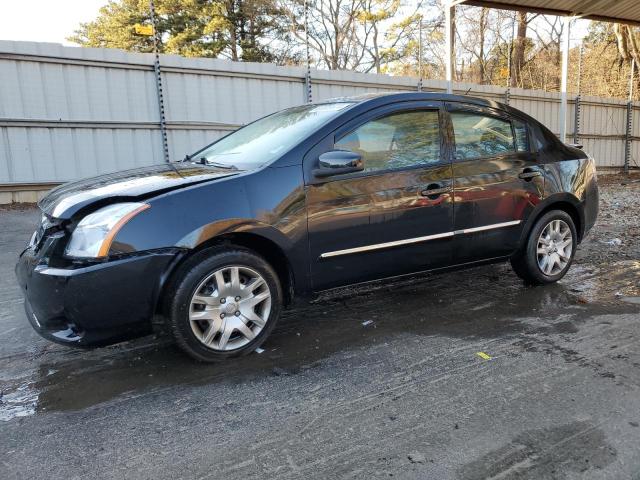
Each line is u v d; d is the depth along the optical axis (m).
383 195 3.67
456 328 3.82
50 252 2.95
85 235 2.89
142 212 2.94
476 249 4.21
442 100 4.08
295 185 3.36
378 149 3.73
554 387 2.89
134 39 31.19
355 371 3.15
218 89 11.08
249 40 31.77
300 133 3.63
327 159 3.33
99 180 3.51
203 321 3.18
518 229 4.44
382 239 3.70
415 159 3.87
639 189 13.58
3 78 9.01
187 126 10.84
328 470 2.22
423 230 3.88
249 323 3.33
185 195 3.06
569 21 13.84
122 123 10.14
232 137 4.57
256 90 11.55
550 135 4.76
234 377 3.10
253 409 2.73
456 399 2.78
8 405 2.82
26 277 3.03
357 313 4.19
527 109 16.52
